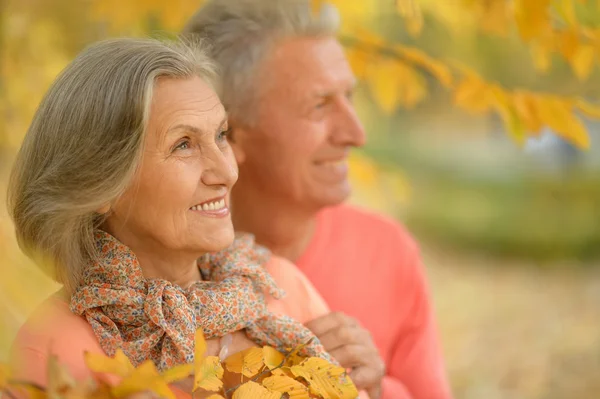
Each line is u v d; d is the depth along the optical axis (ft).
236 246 5.74
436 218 40.27
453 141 53.72
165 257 5.21
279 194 7.20
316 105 6.92
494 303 30.04
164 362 4.90
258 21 6.89
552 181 41.86
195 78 5.04
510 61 18.24
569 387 22.44
